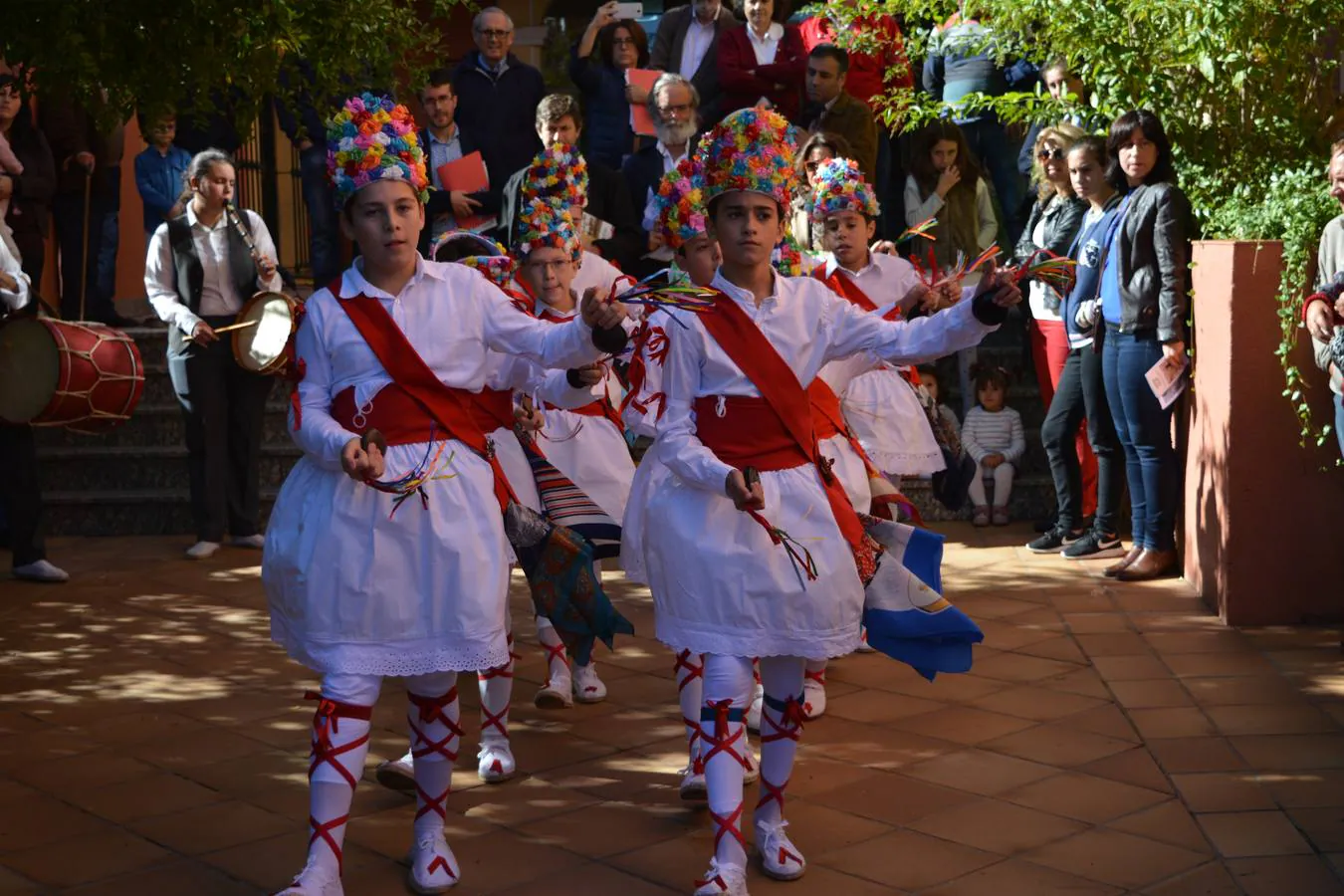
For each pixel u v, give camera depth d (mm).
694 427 3551
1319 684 5008
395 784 4184
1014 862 3676
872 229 5238
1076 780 4223
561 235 4727
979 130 8875
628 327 3867
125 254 11312
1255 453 5699
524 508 3598
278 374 7234
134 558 7688
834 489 3580
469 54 8922
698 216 4211
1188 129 6426
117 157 9672
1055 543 7199
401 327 3453
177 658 5773
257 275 7648
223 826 4016
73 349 6508
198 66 5027
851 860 3713
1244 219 5852
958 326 3406
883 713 4879
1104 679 5148
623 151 9312
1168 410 6402
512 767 4332
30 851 3842
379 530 3371
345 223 3494
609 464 5031
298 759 4582
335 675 3371
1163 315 6207
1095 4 6355
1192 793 4074
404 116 3506
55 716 5039
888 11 8172
